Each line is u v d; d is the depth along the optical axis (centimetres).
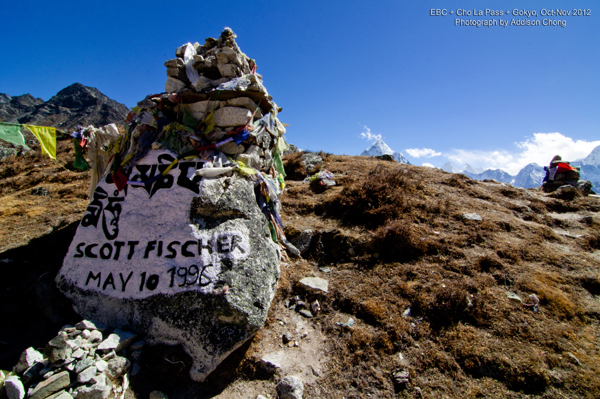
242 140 184
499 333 156
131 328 145
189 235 154
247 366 144
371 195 274
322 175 351
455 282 186
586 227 312
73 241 169
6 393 110
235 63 190
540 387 131
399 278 194
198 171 166
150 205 166
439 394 129
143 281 149
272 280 168
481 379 136
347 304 179
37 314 161
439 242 228
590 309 183
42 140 181
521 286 192
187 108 189
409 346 151
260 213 183
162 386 132
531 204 350
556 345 151
